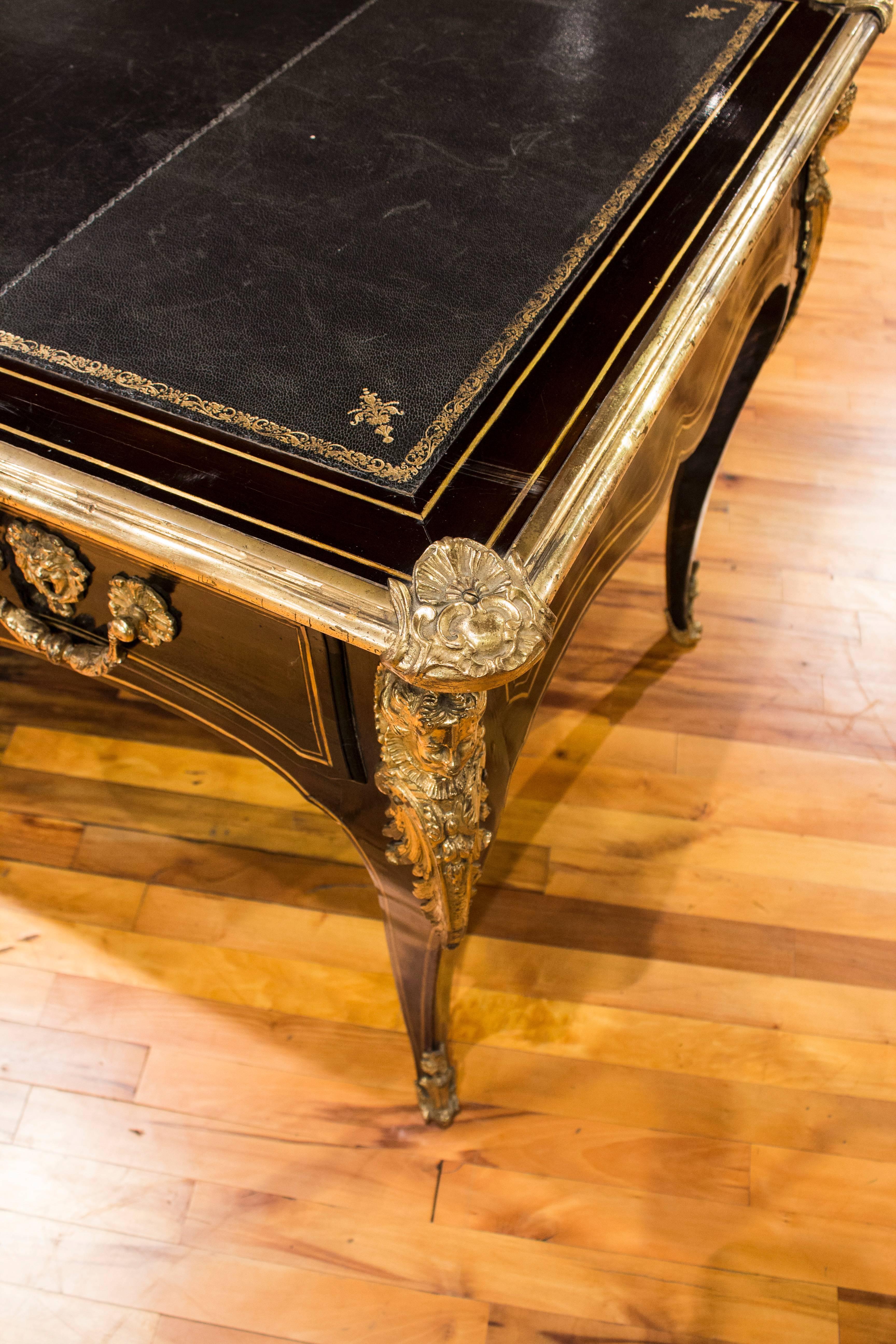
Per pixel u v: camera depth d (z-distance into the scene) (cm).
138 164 86
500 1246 107
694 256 78
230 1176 110
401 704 58
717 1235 108
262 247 78
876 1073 118
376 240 79
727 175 85
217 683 77
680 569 137
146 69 96
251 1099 115
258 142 88
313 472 64
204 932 125
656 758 141
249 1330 101
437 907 78
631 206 82
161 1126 113
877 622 155
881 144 232
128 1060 116
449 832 66
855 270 204
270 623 65
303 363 70
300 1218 108
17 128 89
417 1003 98
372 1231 107
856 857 133
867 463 174
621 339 72
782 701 146
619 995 123
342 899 128
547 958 125
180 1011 120
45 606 82
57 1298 103
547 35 100
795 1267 106
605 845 133
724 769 140
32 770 137
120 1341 100
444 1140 113
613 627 153
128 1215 107
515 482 63
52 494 63
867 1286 105
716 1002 122
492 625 53
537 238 79
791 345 191
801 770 140
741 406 121
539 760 140
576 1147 113
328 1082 116
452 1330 102
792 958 125
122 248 78
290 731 77
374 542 60
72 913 126
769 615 155
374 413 67
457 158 86
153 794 135
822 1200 110
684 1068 118
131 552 64
